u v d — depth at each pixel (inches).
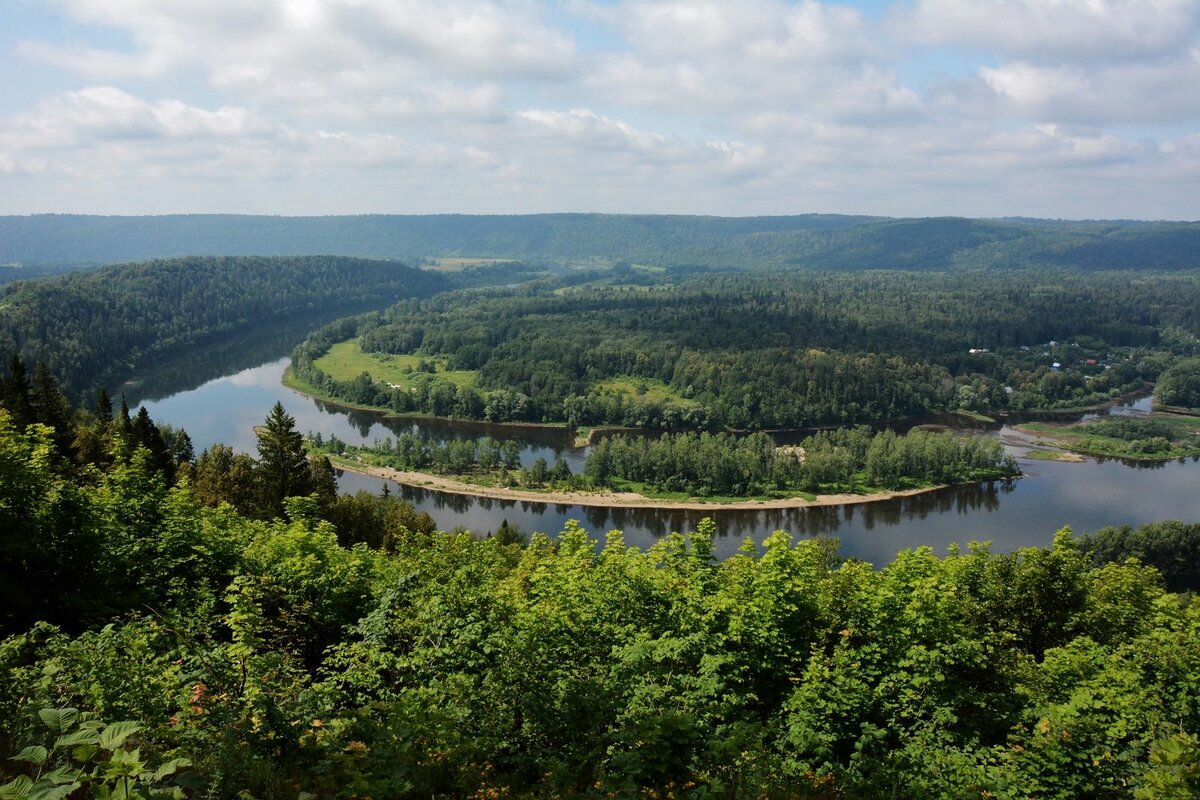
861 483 5674.2
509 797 568.7
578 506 5206.7
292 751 562.6
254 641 796.6
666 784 614.5
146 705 614.5
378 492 5324.8
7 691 559.5
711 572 1061.8
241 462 2780.5
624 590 985.5
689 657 869.2
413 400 7829.7
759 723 739.4
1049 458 6382.9
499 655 763.4
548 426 7480.3
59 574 1039.0
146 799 355.6
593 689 724.7
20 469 1051.3
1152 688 852.6
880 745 806.5
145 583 1145.4
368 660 855.1
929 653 877.8
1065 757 725.3
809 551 1170.0
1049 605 1191.6
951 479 5684.1
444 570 1171.9
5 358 6338.6
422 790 560.1
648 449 5861.2
